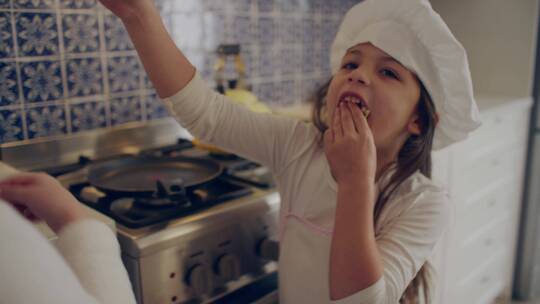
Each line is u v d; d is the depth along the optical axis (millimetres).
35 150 1308
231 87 1537
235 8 1680
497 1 2166
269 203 1122
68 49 1333
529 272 2395
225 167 1262
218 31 1643
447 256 1779
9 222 352
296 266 990
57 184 586
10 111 1265
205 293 1024
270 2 1794
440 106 923
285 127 1027
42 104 1313
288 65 1914
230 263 1041
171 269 963
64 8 1308
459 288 1914
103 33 1391
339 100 878
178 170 1258
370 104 859
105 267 492
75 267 483
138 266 911
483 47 2242
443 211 901
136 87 1487
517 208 2285
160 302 958
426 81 887
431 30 847
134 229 942
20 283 337
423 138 939
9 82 1252
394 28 864
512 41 2152
